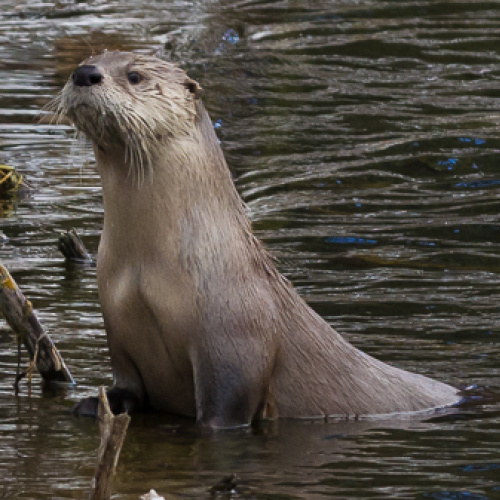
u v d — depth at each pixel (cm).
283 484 1725
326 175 3925
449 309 2723
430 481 1744
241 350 2066
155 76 2070
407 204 3619
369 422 2133
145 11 6994
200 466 1822
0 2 7200
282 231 3341
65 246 3114
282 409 2169
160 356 2108
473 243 3241
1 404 2150
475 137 4309
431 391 2262
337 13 6700
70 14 6894
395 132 4438
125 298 2073
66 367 2280
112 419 1584
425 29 6253
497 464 1836
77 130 2084
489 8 6762
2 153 4244
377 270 3003
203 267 2052
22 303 2239
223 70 5516
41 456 1847
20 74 5400
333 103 4919
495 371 2392
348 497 1666
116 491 1678
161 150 2050
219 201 2114
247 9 6950
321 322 2247
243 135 4456
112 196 2064
